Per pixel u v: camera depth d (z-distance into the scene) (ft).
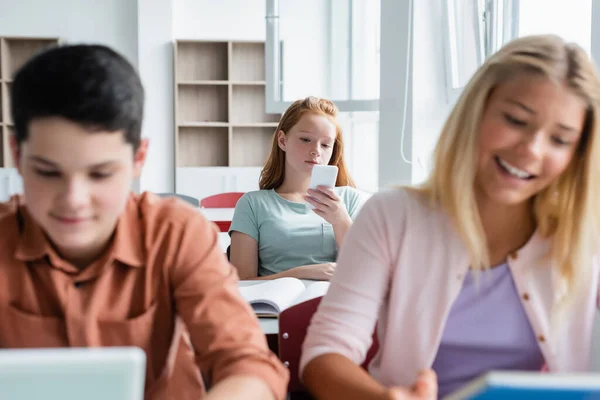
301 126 7.04
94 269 2.77
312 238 6.88
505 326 3.19
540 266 3.23
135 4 20.25
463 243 3.19
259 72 21.16
